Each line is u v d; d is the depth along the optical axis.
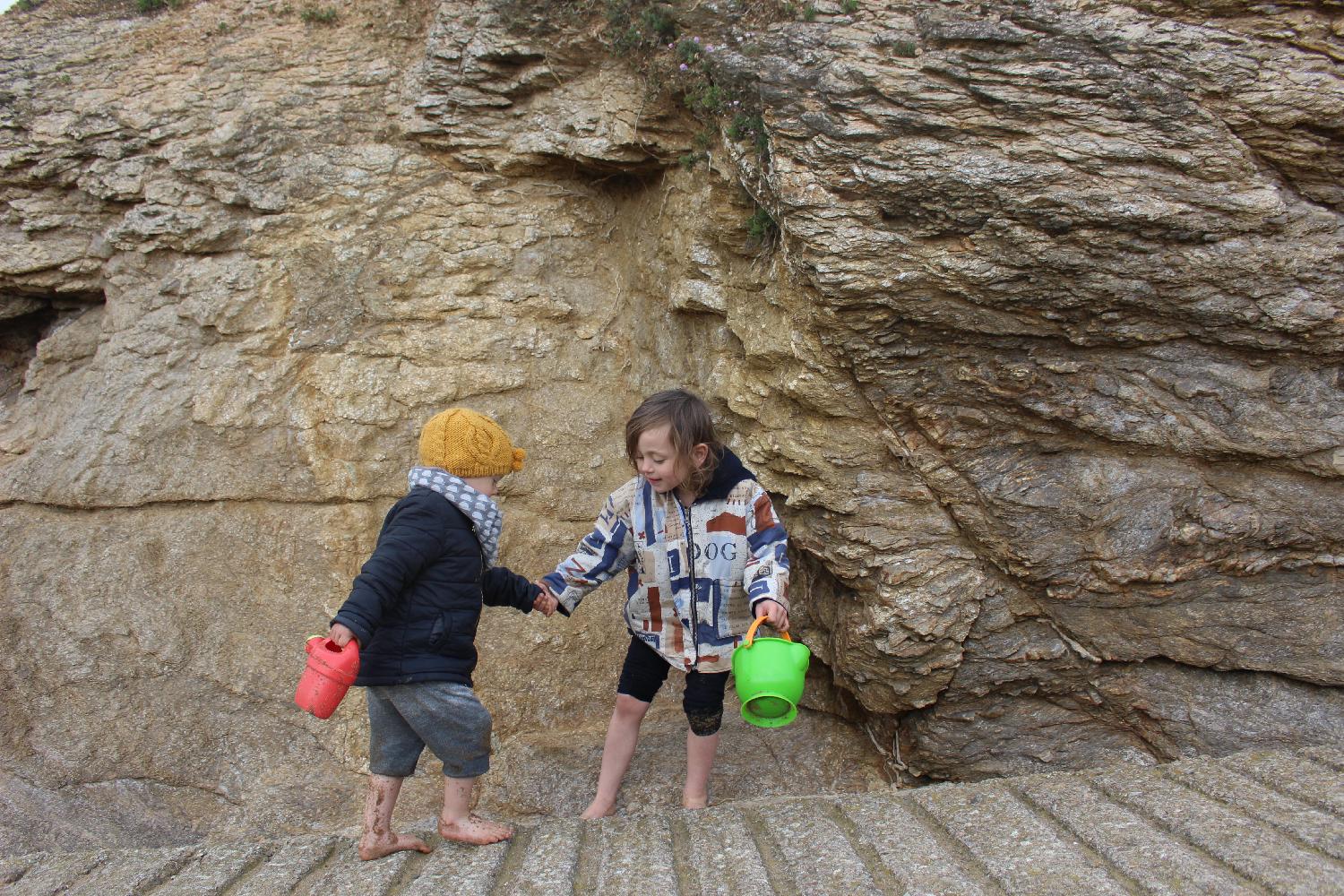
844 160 3.27
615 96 4.15
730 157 3.71
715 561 3.07
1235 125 3.26
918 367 3.42
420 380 4.30
